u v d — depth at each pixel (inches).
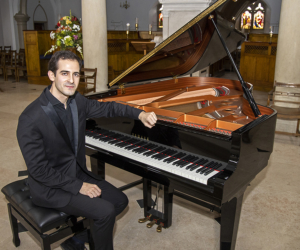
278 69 188.4
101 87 250.7
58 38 205.5
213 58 129.3
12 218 83.4
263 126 73.6
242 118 93.2
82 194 69.3
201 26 99.4
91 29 237.6
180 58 119.3
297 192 120.6
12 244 88.8
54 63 64.6
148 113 77.5
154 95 121.9
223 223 73.9
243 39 128.8
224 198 62.6
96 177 79.7
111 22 666.8
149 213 98.6
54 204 68.6
